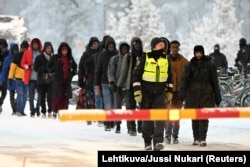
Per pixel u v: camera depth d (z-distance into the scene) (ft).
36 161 65.82
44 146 77.66
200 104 79.30
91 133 94.43
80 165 63.31
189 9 467.93
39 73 119.34
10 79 124.88
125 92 92.94
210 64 79.41
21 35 280.72
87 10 513.86
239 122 107.86
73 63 118.42
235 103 130.31
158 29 356.79
